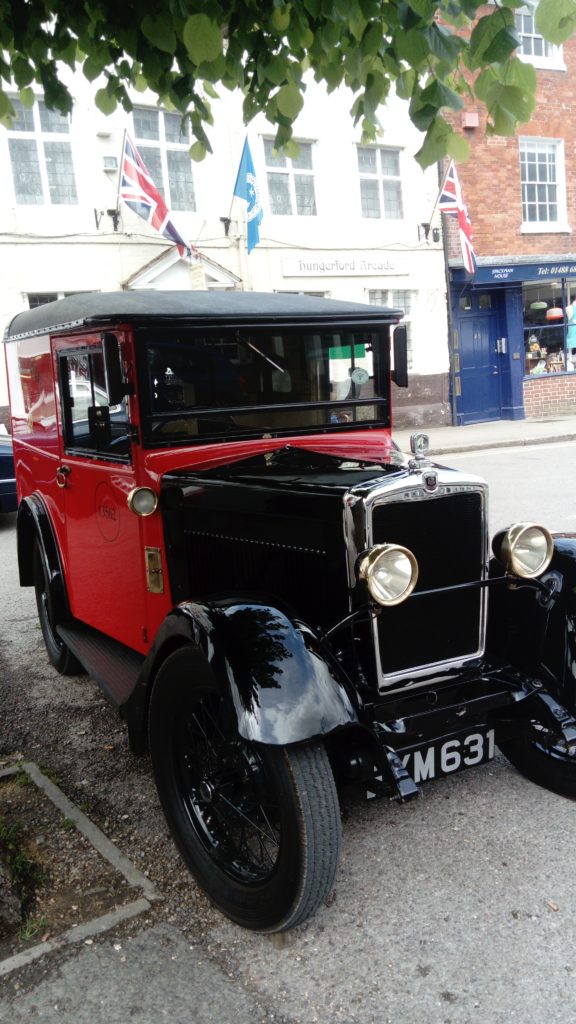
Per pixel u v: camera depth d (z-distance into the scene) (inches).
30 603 250.4
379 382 146.9
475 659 110.9
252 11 124.8
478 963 88.7
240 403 132.6
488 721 110.3
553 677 116.6
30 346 175.5
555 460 438.0
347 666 103.2
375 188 601.0
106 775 137.8
